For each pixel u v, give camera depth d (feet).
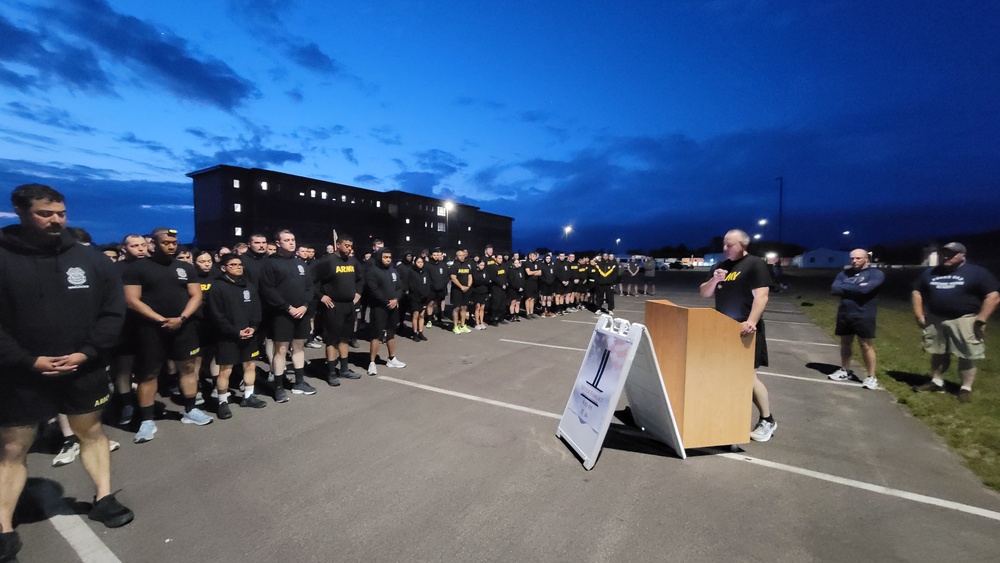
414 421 15.46
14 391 8.30
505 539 8.97
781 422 15.39
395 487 11.02
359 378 20.75
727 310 13.57
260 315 16.72
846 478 11.44
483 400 17.71
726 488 10.97
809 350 27.45
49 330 8.57
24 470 8.73
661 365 13.55
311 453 12.92
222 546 8.79
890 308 47.34
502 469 11.97
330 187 116.47
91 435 9.52
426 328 34.71
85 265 9.15
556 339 30.42
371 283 20.97
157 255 14.25
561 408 16.87
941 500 10.37
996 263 138.41
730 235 13.52
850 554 8.50
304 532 9.23
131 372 15.17
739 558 8.41
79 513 9.91
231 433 14.37
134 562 8.34
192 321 14.83
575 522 9.55
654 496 10.60
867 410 16.57
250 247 22.35
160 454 12.82
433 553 8.55
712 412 12.68
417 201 137.39
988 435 13.57
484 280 34.63
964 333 16.57
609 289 43.32
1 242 8.37
